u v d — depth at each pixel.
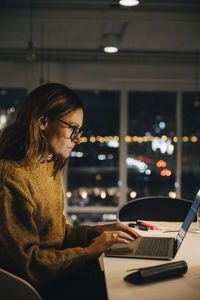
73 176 6.48
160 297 1.11
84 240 1.81
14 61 5.90
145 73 6.25
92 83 6.24
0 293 1.27
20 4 3.91
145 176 6.47
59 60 5.69
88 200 6.46
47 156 1.56
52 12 4.00
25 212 1.37
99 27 4.48
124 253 1.55
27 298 1.27
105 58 5.69
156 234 1.96
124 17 4.04
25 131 1.48
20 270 1.34
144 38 4.99
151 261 1.47
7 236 1.34
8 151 1.49
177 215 2.67
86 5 3.95
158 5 3.95
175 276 1.28
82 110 1.60
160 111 6.48
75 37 4.96
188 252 1.60
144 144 6.46
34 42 5.20
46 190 1.51
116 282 1.24
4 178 1.39
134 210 2.68
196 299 1.10
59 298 1.52
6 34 4.81
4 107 6.29
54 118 1.51
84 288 1.57
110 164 6.49
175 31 4.63
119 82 6.28
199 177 6.48
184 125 6.48
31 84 6.01
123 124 6.36
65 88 1.57
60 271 1.40
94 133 6.49
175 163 6.48
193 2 3.86
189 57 5.72
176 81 6.29
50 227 1.54
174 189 6.50
